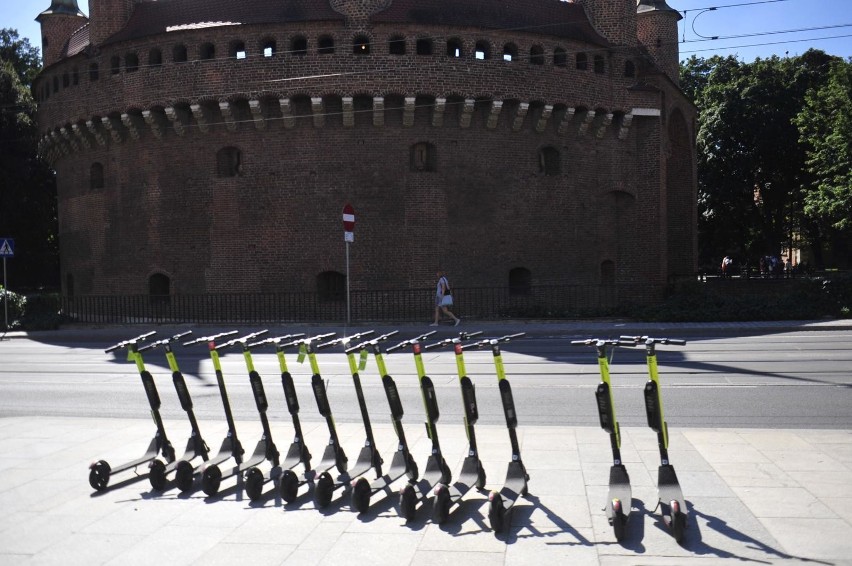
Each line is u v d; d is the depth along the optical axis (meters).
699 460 7.96
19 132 44.16
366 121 30.78
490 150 31.56
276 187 31.09
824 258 70.00
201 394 13.98
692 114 39.97
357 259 30.88
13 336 28.38
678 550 5.56
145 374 7.90
